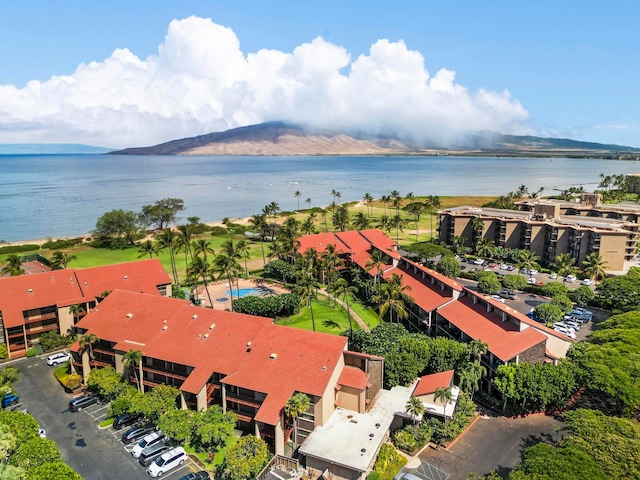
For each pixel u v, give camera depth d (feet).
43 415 210.38
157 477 168.14
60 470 145.28
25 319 278.05
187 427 181.88
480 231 556.10
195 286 386.73
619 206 640.17
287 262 424.87
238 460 160.76
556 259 463.01
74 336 277.85
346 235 455.63
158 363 222.69
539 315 313.32
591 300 353.92
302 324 309.63
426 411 196.24
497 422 204.23
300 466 175.63
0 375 213.46
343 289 303.89
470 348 219.82
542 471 138.62
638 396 190.70
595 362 209.87
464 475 169.37
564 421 203.72
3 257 499.51
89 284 305.73
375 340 241.76
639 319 258.37
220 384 204.54
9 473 134.62
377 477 162.40
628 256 480.64
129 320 245.65
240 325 224.74
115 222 564.71
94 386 224.74
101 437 193.88
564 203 654.94
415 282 327.47
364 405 193.98
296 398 176.04
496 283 379.35
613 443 149.69
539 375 204.74
